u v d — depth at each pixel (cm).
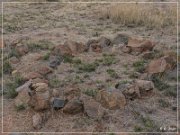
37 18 1352
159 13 1330
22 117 652
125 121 632
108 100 664
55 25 1252
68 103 648
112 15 1308
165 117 647
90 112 641
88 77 793
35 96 673
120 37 1018
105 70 830
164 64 795
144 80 742
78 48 937
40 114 651
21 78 778
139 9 1336
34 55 926
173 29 1173
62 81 773
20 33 1159
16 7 1533
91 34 1136
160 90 733
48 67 818
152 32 1151
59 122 632
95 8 1466
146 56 890
